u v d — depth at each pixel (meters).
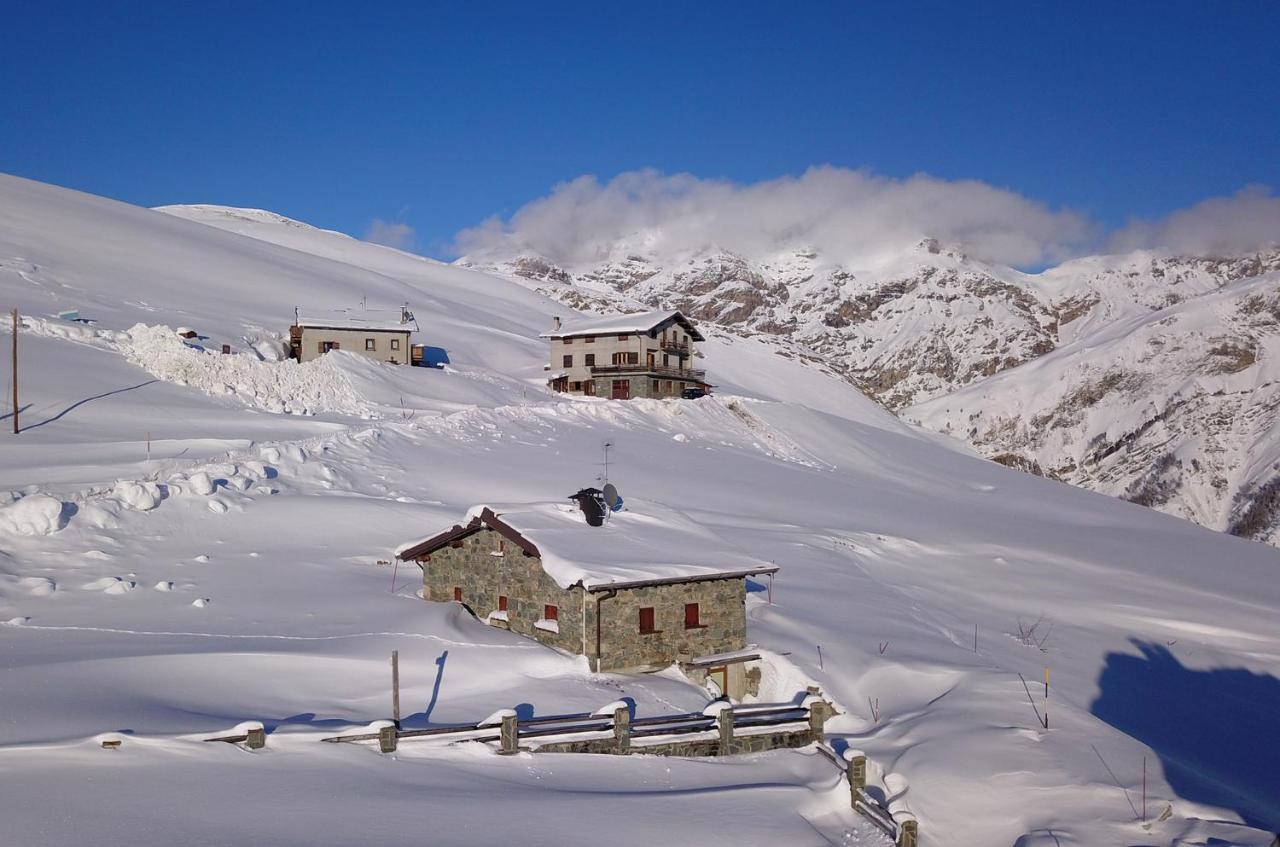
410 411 68.00
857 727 25.00
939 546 53.78
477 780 18.53
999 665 31.64
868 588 40.47
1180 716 30.02
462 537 31.59
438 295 161.62
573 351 98.12
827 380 165.38
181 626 26.34
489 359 112.56
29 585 27.91
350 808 16.03
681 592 28.12
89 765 16.38
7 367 54.16
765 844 17.12
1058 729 22.91
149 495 35.09
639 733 21.78
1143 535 72.69
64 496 33.94
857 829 18.80
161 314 82.19
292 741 18.89
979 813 19.30
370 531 38.44
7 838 13.39
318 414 61.97
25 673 20.84
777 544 45.62
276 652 24.36
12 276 80.75
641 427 75.44
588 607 26.77
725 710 22.56
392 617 29.00
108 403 52.28
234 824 14.75
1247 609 48.34
